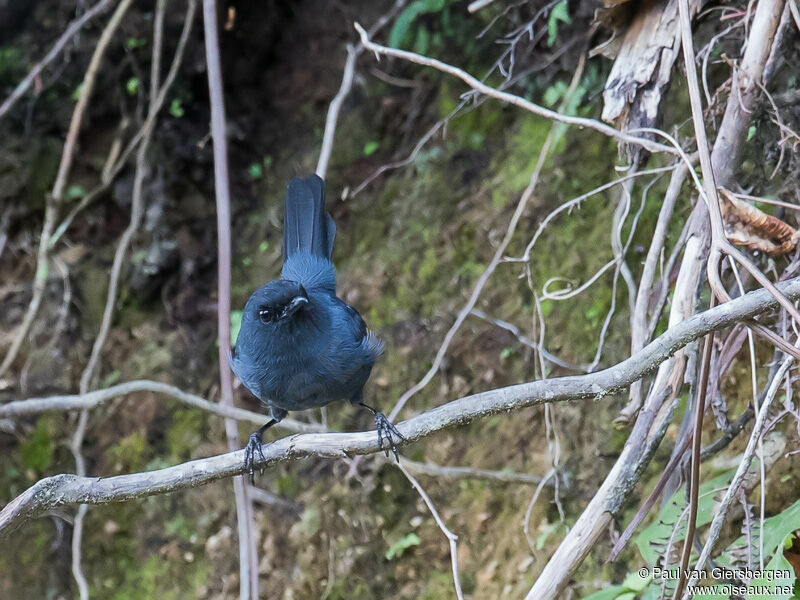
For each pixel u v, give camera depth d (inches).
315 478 272.4
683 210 211.6
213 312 294.2
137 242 295.1
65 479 126.0
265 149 300.0
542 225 190.9
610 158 251.0
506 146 272.4
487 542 244.5
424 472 224.1
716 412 148.6
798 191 169.3
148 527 286.8
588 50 240.4
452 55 280.4
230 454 128.6
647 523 207.3
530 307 254.1
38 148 293.6
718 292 118.3
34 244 296.5
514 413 249.0
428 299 270.1
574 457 234.7
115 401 291.1
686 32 134.9
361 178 289.0
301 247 189.2
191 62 291.4
